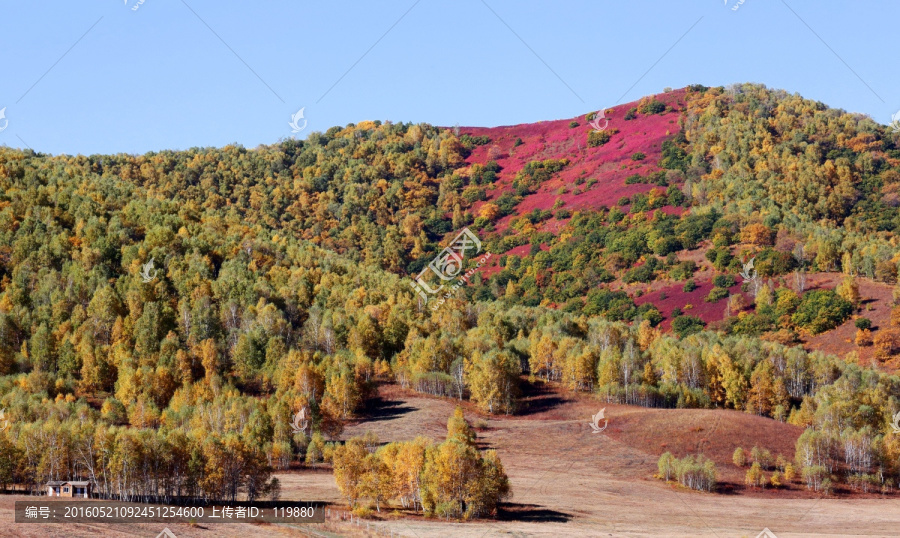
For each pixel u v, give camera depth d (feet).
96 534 317.01
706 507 430.20
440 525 363.15
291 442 493.36
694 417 555.69
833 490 469.57
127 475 381.40
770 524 402.11
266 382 599.57
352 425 545.44
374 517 370.94
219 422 498.69
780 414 586.86
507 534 352.69
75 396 577.02
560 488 448.24
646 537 365.81
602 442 529.04
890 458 487.20
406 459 391.04
